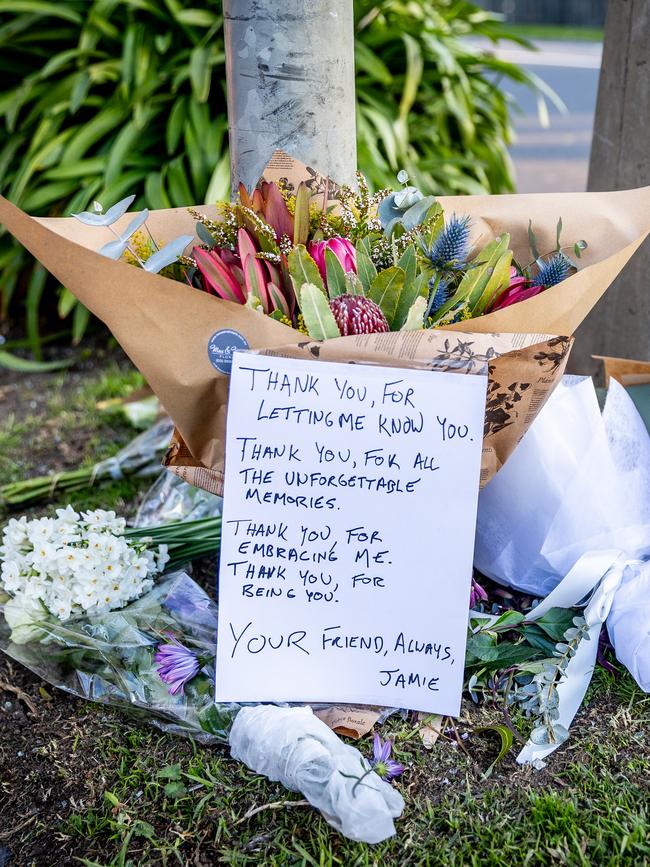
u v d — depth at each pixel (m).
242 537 1.29
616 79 1.92
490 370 1.23
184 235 1.42
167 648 1.38
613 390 1.51
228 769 1.30
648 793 1.22
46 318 3.48
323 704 1.35
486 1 14.09
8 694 1.50
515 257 1.50
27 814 1.27
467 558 1.29
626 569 1.40
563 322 1.30
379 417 1.26
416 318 1.24
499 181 3.66
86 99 3.11
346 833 1.11
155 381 1.27
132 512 2.01
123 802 1.27
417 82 3.09
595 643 1.38
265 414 1.25
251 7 1.45
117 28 3.18
